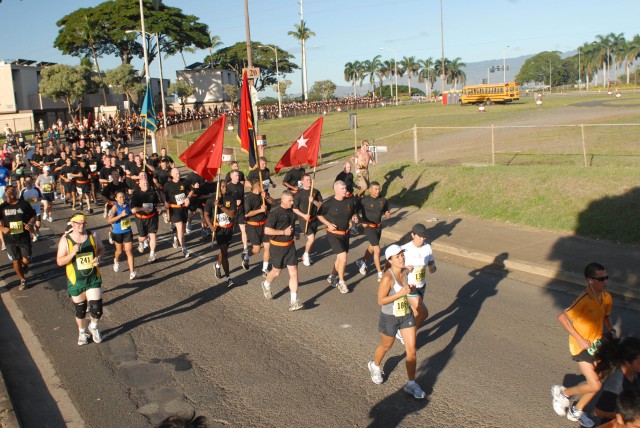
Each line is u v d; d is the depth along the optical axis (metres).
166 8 79.75
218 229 11.05
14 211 11.06
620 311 8.66
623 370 4.98
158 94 87.94
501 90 69.00
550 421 5.86
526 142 27.30
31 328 9.23
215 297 10.44
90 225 18.23
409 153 28.03
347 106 87.81
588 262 10.83
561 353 7.39
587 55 139.12
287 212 9.50
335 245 10.20
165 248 14.55
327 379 7.01
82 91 64.56
